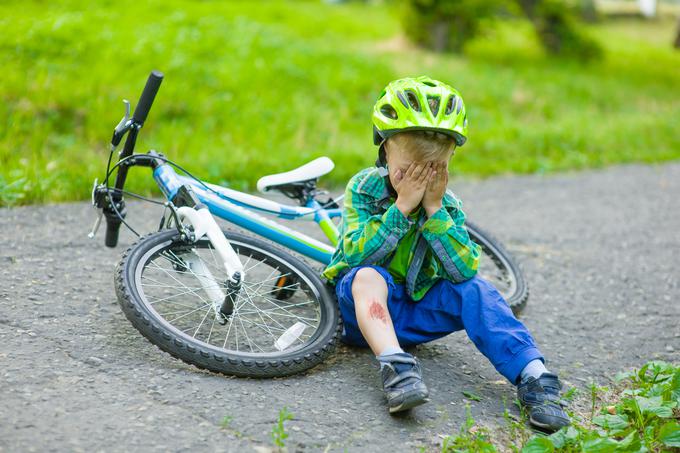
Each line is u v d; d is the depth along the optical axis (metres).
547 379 3.51
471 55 19.89
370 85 13.59
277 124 10.60
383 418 3.44
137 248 3.84
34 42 10.73
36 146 8.00
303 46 15.04
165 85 10.61
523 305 5.08
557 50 21.75
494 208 8.12
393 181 3.65
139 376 3.54
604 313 5.25
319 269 5.37
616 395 4.01
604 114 15.30
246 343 4.06
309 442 3.16
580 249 6.81
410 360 3.43
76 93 9.50
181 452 2.97
